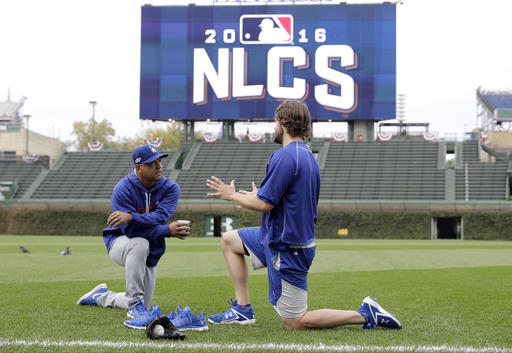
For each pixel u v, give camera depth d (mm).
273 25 39062
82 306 5527
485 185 37062
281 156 4168
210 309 5512
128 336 3949
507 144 46531
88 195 39938
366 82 38750
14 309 5316
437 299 6285
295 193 4145
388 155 40438
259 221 35438
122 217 4879
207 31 39500
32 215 37438
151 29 39844
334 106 38812
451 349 3551
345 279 8805
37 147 49688
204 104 39531
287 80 38969
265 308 5586
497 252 18188
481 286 7730
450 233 40844
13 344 3641
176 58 39719
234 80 39281
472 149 40500
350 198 37562
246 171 40500
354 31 38719
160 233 5066
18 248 19812
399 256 15758
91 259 13656
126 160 43531
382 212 34406
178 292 6930
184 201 36219
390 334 4090
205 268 11117
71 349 3506
